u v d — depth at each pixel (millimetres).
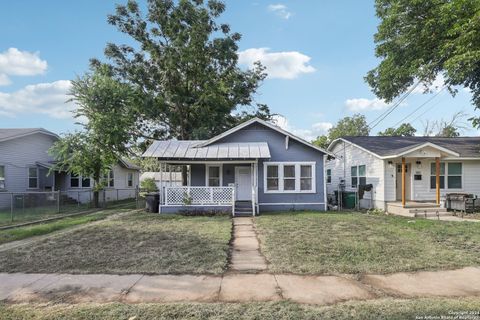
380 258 7160
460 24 14898
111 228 11281
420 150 15734
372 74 21516
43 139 23234
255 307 4715
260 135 18203
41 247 8422
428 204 15734
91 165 19469
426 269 6496
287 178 17766
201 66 27203
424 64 17703
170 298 5098
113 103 20234
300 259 7125
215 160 16234
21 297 5156
